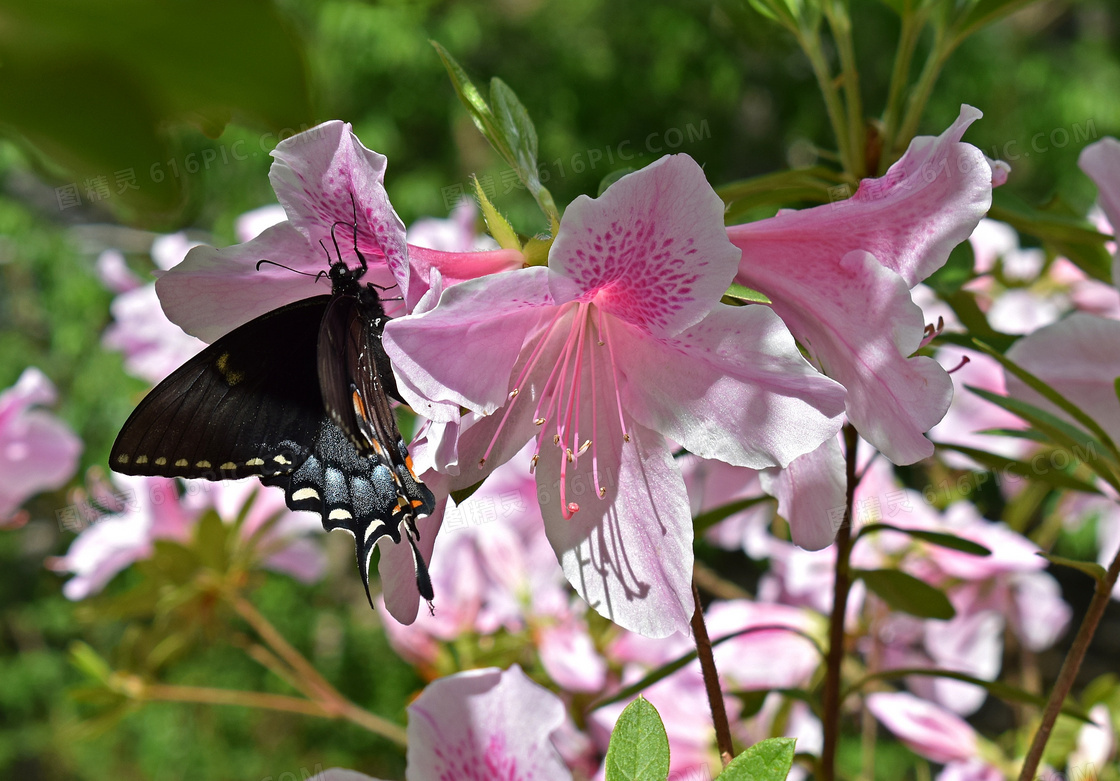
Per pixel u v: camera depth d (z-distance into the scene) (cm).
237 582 66
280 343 39
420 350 36
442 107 192
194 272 38
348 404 37
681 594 39
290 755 185
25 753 231
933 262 37
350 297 38
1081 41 216
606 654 61
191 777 190
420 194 189
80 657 67
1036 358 45
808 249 38
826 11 47
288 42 17
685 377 38
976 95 193
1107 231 54
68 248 211
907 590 46
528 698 39
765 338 37
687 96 207
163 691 67
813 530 40
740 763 32
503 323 37
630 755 33
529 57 206
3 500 69
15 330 233
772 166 209
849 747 126
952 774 55
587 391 40
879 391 37
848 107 47
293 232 38
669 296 37
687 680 57
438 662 62
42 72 17
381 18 181
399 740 65
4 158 182
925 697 62
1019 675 86
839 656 46
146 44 17
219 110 19
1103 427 45
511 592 61
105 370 207
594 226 37
